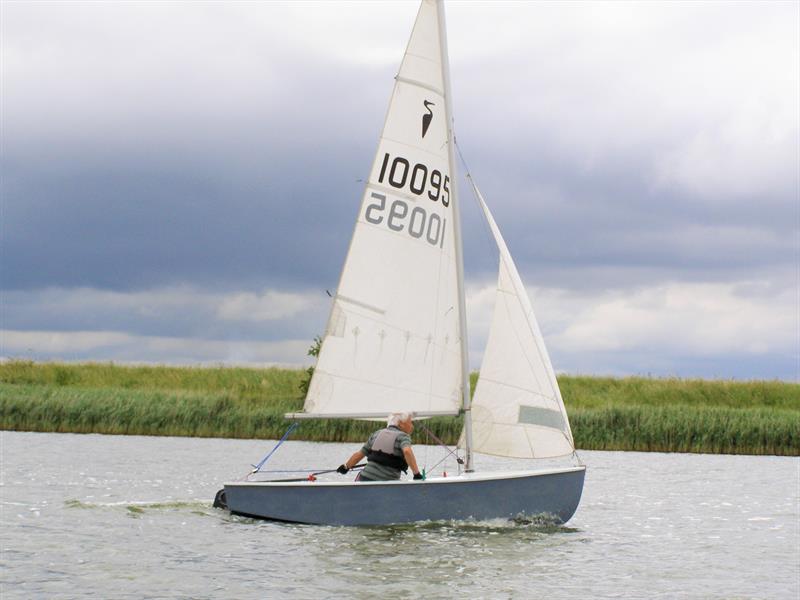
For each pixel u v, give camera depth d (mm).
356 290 16250
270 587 11180
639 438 36750
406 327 16250
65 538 13969
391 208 16344
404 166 16391
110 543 13641
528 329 16234
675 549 15055
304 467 26719
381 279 16281
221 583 11344
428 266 16375
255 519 15578
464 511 15219
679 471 29031
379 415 16125
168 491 20266
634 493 23062
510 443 16016
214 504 16922
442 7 16625
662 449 36562
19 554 12789
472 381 46500
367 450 15633
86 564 12266
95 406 37594
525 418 16000
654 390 51969
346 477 24266
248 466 26531
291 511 15242
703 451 36312
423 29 16547
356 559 12734
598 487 24328
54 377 54125
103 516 16016
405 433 15562
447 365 16188
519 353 16141
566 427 16109
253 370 55562
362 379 16188
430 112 16531
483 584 11680
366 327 16234
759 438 36156
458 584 11602
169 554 12922
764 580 12812
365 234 16312
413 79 16484
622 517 18750
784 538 16484
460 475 15664
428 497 15016
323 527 14945
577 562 13414
